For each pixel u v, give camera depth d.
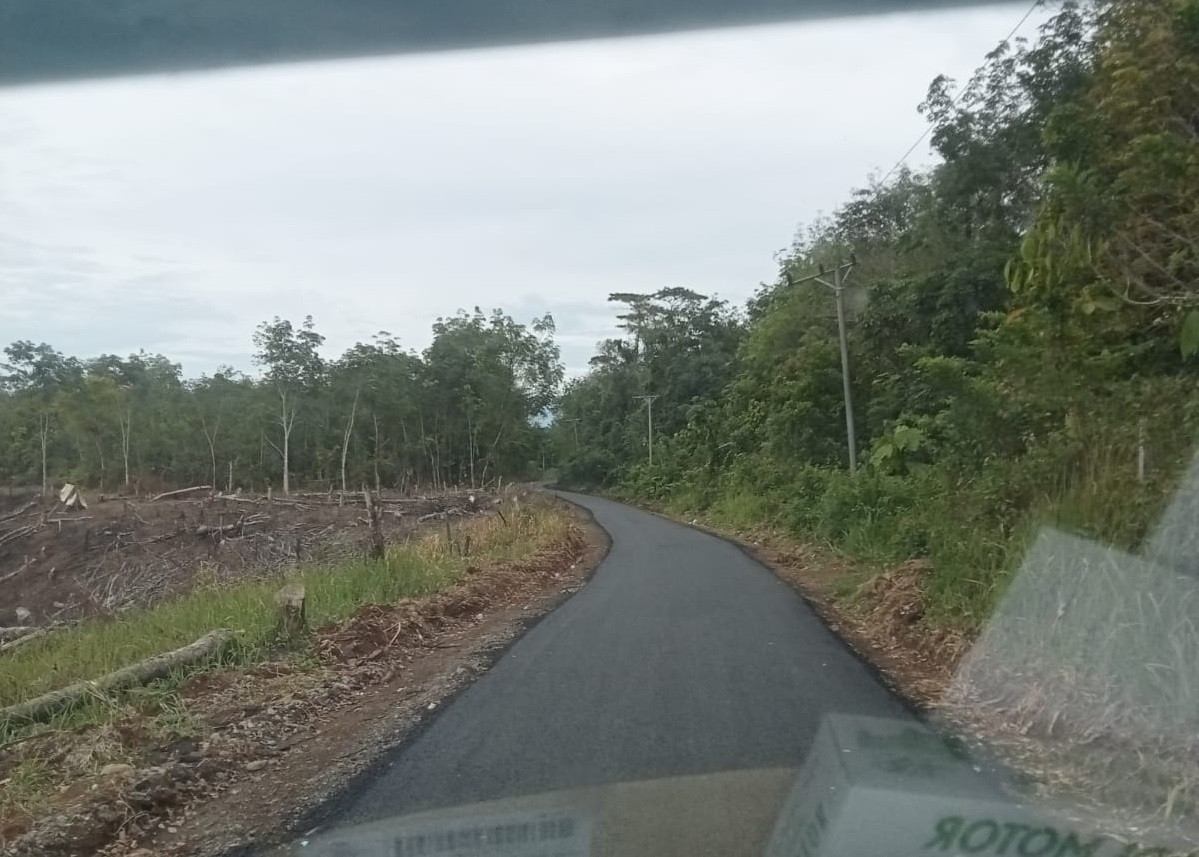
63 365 48.38
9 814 6.02
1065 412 10.40
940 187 24.88
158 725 7.63
